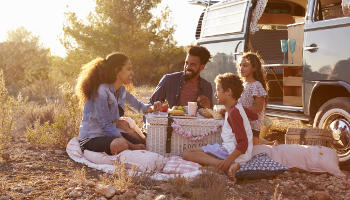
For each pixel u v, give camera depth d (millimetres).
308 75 5164
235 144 3955
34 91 13195
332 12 4902
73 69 19844
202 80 5195
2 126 5207
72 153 4586
